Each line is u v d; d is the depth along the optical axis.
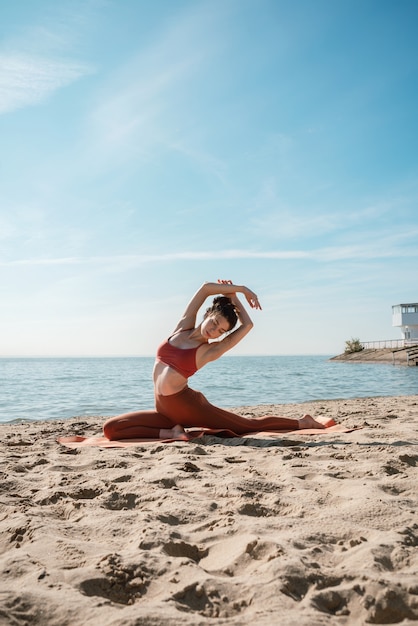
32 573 1.95
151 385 20.66
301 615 1.60
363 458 4.06
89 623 1.57
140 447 5.00
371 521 2.49
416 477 3.31
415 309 57.06
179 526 2.55
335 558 2.06
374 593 1.73
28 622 1.59
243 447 4.86
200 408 5.55
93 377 30.59
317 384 19.67
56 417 9.75
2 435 6.36
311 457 4.22
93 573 1.93
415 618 1.64
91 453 4.68
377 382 20.78
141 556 2.08
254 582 1.85
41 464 4.19
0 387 19.42
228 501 2.93
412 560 1.97
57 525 2.54
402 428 5.82
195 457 4.26
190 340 5.38
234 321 5.17
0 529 2.51
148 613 1.60
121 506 2.96
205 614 1.68
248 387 18.11
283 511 2.75
